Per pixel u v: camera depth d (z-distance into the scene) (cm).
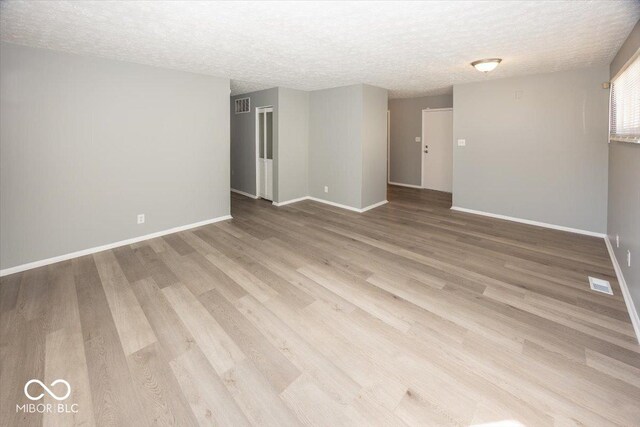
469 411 152
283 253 362
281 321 228
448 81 507
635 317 221
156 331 216
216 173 482
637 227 236
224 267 323
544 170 450
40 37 283
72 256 349
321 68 411
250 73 442
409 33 278
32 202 319
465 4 222
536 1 217
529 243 389
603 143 401
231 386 169
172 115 419
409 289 275
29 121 311
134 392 165
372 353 194
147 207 409
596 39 296
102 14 236
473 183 529
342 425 146
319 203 620
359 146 544
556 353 192
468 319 229
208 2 218
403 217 519
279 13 235
